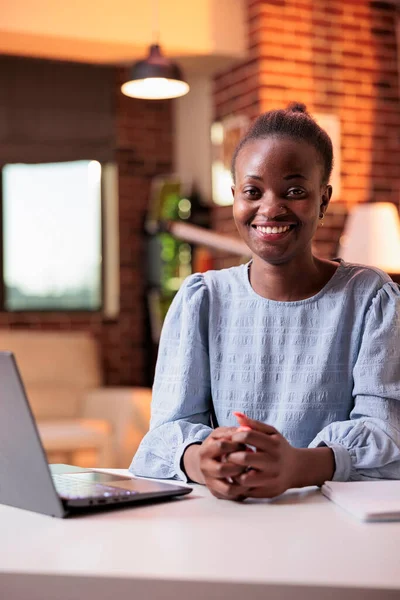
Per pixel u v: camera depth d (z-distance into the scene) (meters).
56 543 0.85
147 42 4.40
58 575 0.73
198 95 5.68
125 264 5.86
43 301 5.79
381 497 1.04
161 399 1.41
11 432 0.98
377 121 4.72
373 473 1.22
